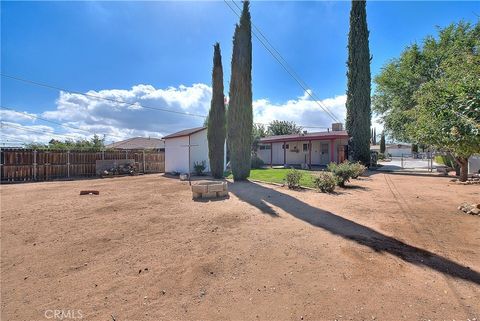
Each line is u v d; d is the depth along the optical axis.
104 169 18.19
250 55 13.28
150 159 21.06
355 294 2.79
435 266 3.41
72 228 5.33
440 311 2.47
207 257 3.83
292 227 5.18
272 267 3.48
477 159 16.64
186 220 5.82
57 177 16.14
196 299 2.80
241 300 2.76
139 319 2.48
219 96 14.77
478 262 3.52
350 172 10.68
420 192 9.32
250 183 11.91
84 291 2.99
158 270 3.47
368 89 21.09
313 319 2.42
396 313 2.45
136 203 7.78
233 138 13.16
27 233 5.06
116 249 4.21
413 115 12.41
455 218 5.74
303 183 11.23
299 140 23.81
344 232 4.82
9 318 2.54
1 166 14.05
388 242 4.31
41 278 3.32
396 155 63.12
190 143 18.41
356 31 21.14
